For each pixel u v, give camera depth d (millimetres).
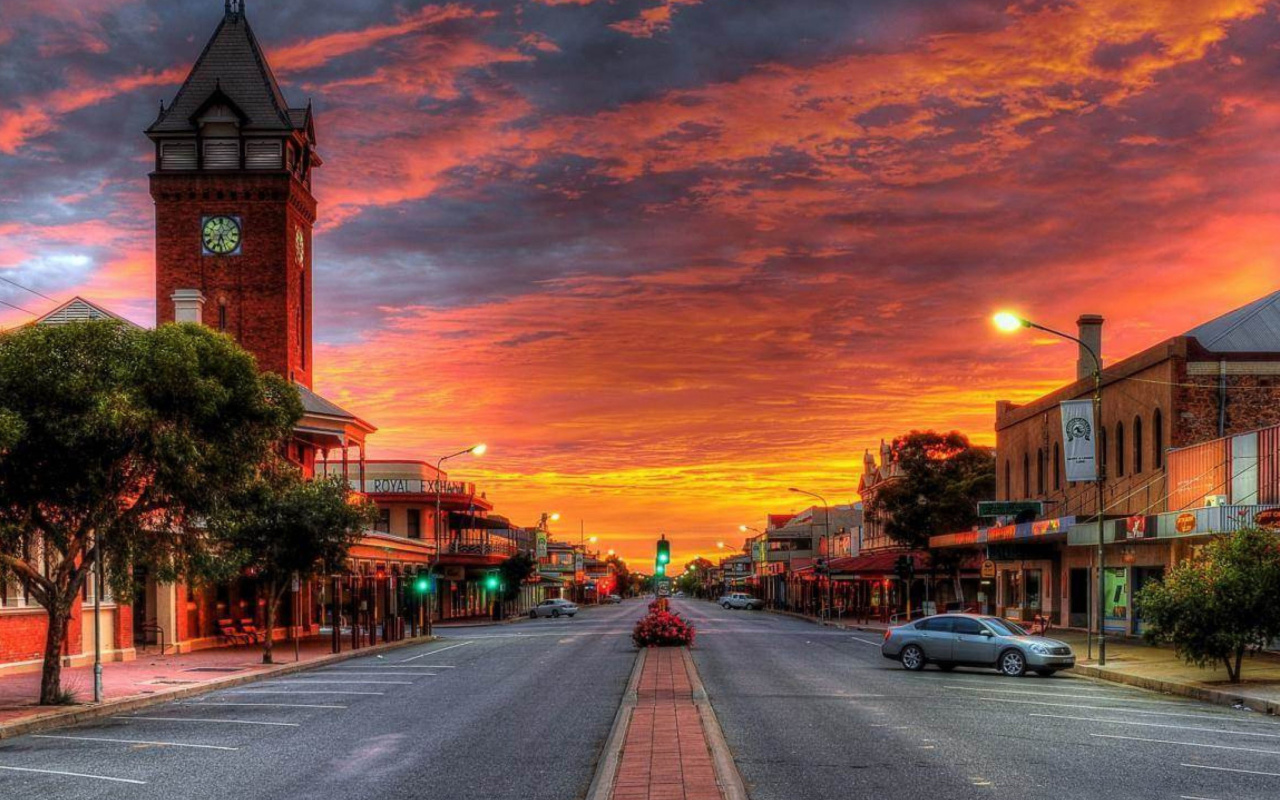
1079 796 12172
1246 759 14836
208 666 33188
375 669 33406
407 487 79812
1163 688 25594
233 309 65250
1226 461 36156
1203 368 40156
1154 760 14664
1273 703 20984
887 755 15023
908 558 59219
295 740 17172
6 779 13969
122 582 23047
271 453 24484
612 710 20875
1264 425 39938
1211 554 26328
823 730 17641
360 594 55938
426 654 41312
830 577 77125
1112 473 45938
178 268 65438
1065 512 50500
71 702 21875
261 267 65438
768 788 12602
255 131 66312
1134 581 42844
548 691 24844
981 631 30094
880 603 80812
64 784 13531
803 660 34781
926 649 30703
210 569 24312
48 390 20250
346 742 16828
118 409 20000
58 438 20000
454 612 94062
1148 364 42250
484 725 18719
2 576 21562
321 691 25812
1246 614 25047
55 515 22141
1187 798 12086
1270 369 40062
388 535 60906
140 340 21391
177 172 65625
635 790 12016
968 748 15688
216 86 66750
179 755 15781
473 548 88125
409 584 68750
